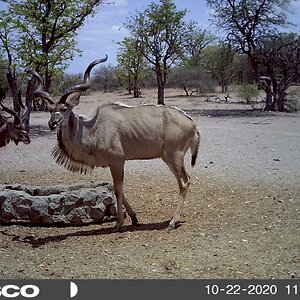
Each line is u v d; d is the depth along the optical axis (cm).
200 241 667
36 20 1978
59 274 570
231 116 2995
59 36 2042
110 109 747
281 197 893
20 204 761
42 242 687
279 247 634
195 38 4044
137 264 593
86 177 1102
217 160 1337
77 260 614
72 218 759
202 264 586
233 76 6084
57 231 739
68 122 714
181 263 591
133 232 725
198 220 768
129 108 753
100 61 711
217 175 1112
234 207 832
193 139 768
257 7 3234
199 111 3422
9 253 645
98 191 784
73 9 2000
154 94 6122
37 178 1098
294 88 4719
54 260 616
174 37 3659
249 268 571
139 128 739
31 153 1521
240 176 1097
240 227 723
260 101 4119
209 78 6009
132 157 751
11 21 1958
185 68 5834
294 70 3381
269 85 3400
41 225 758
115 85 7762
